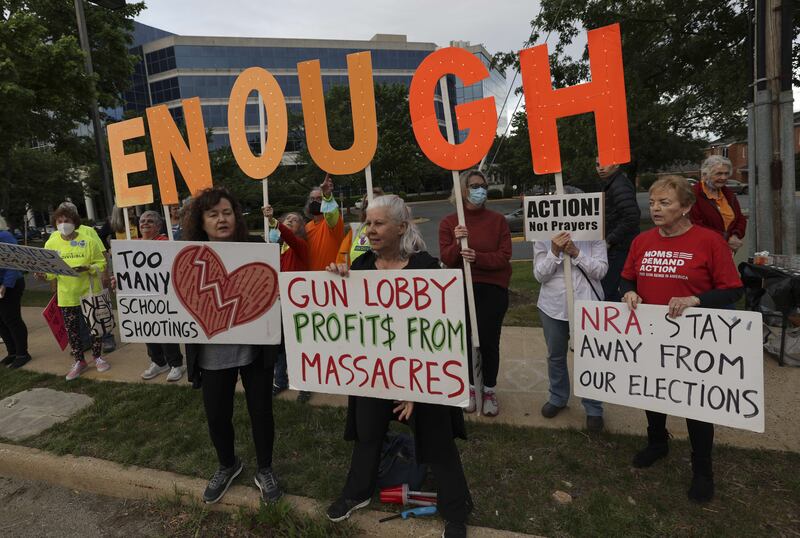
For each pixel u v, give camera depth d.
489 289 3.18
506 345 4.68
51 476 2.98
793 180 4.52
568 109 2.74
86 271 4.43
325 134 3.23
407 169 35.31
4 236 4.57
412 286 2.12
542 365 4.14
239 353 2.48
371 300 2.19
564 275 2.97
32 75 8.24
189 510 2.58
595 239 2.77
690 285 2.27
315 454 2.93
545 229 2.89
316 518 2.36
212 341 2.48
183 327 2.53
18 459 3.06
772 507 2.26
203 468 2.85
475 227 3.23
